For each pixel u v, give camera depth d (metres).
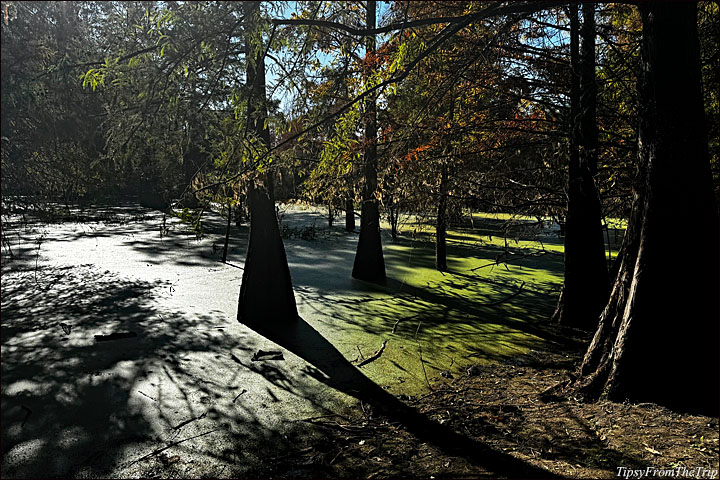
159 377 7.13
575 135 9.10
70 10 9.36
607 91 9.48
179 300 11.86
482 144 10.35
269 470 4.68
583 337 9.09
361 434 5.38
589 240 9.71
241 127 5.01
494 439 4.92
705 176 4.90
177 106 4.71
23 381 6.93
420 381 7.00
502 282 14.69
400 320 10.43
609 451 4.19
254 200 10.15
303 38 5.68
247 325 9.91
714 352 4.73
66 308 11.02
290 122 5.68
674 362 4.82
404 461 4.68
